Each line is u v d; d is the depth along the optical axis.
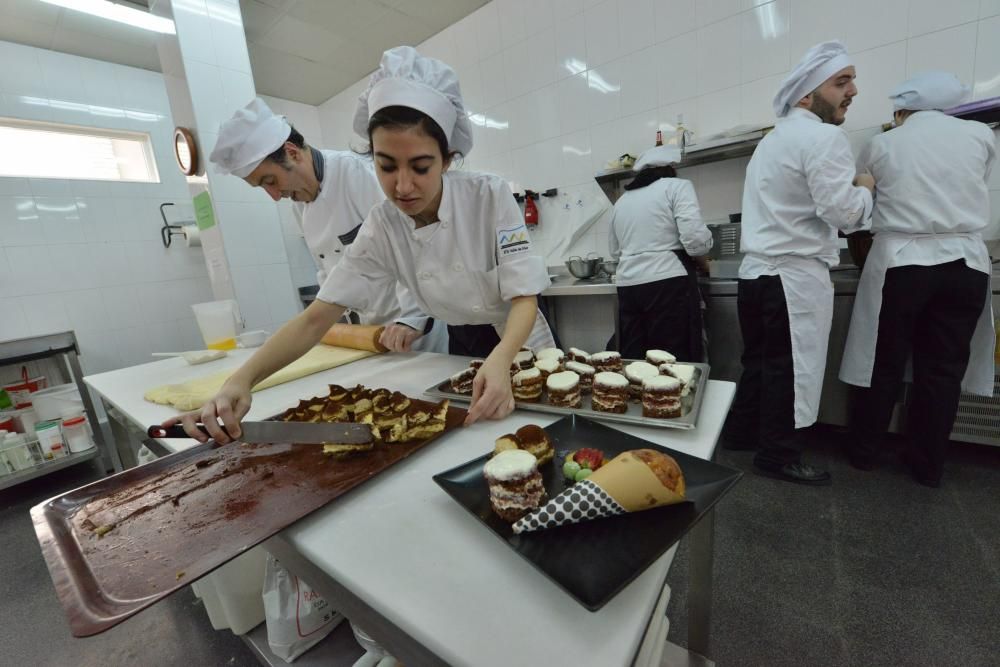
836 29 1.96
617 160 2.54
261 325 2.51
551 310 3.10
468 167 3.32
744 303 1.70
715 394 0.82
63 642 1.27
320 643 1.04
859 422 1.68
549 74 2.80
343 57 3.30
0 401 2.22
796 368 1.54
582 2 2.58
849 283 1.73
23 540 1.77
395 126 0.70
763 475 1.70
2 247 2.63
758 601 1.16
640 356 2.15
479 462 0.60
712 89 2.29
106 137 3.04
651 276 1.97
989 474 1.59
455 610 0.39
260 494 0.58
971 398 1.70
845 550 1.30
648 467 0.45
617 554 0.41
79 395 2.34
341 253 1.52
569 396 0.78
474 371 0.93
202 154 2.26
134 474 0.64
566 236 2.95
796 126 1.45
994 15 1.68
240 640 1.23
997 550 1.25
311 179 1.31
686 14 2.29
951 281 1.42
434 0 2.76
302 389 1.09
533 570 0.42
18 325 2.71
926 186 1.42
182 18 2.15
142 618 1.34
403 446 0.69
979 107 1.67
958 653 0.98
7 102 2.63
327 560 0.46
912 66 1.85
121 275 3.05
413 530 0.50
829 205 1.36
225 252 2.38
